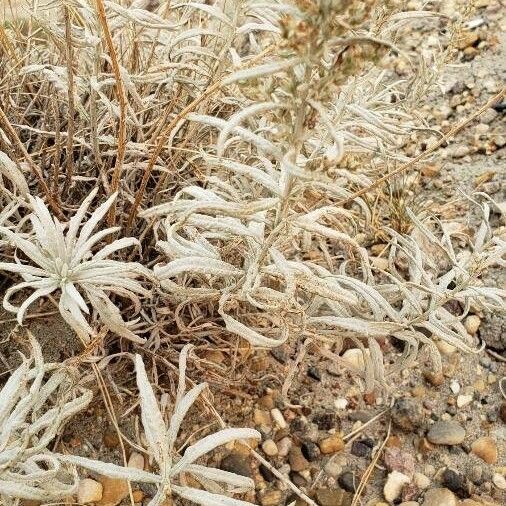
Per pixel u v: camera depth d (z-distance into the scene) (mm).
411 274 253
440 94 369
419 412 259
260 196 254
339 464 252
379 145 259
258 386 264
